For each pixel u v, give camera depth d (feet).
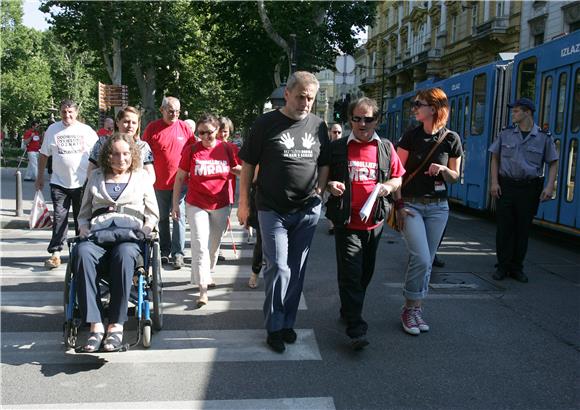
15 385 12.73
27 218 36.22
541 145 21.98
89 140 23.90
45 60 196.13
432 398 12.35
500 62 39.22
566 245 30.71
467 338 16.01
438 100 16.17
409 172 16.62
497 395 12.55
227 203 19.95
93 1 97.60
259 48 106.83
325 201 16.75
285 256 14.79
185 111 136.56
